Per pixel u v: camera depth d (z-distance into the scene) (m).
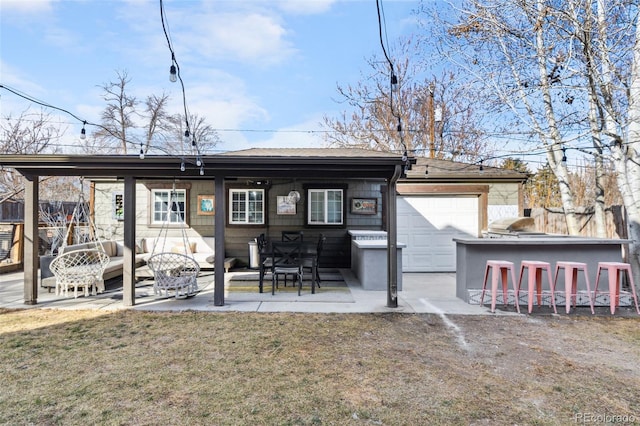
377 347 3.80
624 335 4.19
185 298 5.90
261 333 4.20
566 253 5.59
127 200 5.44
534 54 7.23
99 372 3.16
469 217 8.78
